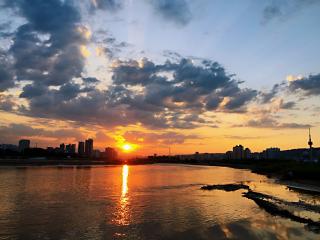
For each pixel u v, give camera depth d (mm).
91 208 35969
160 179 85062
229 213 33562
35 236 23969
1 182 66250
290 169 94125
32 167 151500
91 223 28312
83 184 65125
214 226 26812
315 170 82125
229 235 23938
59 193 49000
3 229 25844
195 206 38156
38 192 49719
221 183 72750
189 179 86438
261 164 180250
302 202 40031
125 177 90875
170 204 39594
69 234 24625
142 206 37844
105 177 89062
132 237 23844
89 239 23344
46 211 33688
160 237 23781
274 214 32719
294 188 60062
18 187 56688
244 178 92625
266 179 88250
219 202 41531
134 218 30641
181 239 23188
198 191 54719
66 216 31250
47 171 115500
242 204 39875
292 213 31984
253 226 26641
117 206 37594
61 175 93125
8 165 166750
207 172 131500
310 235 23875
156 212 33938
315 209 34406
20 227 26547
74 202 40125
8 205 37094
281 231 25000
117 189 56719
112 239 23359
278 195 48906
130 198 44781
